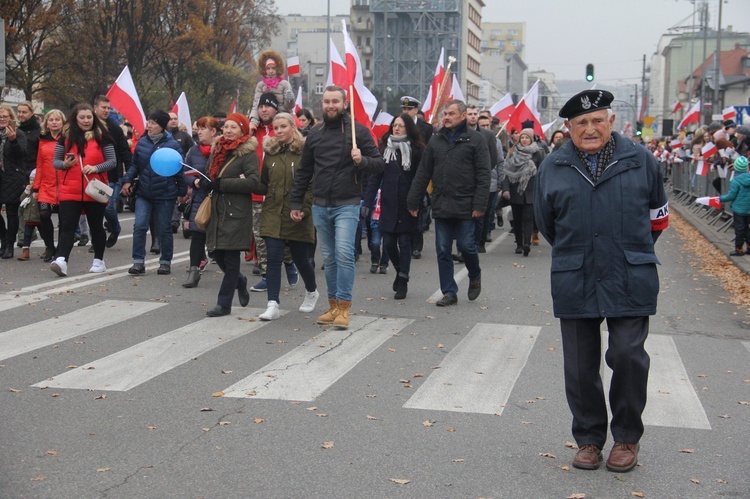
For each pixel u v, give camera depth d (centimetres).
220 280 1161
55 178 1239
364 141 869
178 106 1784
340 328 880
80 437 550
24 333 830
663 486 484
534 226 1659
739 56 10531
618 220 498
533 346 822
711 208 2133
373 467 505
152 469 497
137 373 701
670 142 3509
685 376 725
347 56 915
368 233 1368
